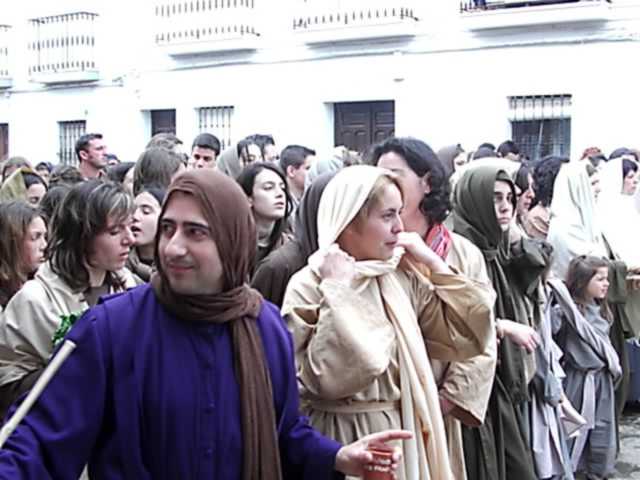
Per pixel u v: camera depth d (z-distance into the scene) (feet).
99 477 6.57
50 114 55.77
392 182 9.21
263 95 47.24
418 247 9.35
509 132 41.06
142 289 6.94
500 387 12.00
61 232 10.52
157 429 6.54
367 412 8.82
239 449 6.66
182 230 6.64
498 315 12.51
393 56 43.27
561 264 18.76
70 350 6.58
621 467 18.60
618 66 38.24
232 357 6.80
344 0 44.27
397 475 8.64
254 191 14.61
